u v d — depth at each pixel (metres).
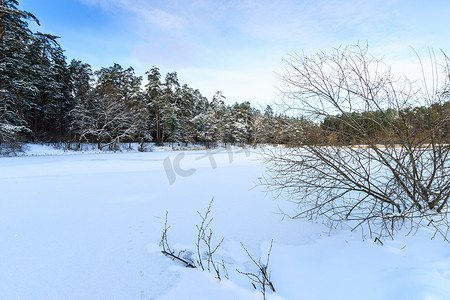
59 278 1.95
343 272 2.00
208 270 2.12
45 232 2.85
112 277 1.98
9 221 3.21
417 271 1.86
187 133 35.47
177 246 2.57
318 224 3.12
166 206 3.94
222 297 1.75
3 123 16.17
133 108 29.70
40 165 10.01
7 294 1.74
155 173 7.60
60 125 26.50
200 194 4.75
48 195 4.65
